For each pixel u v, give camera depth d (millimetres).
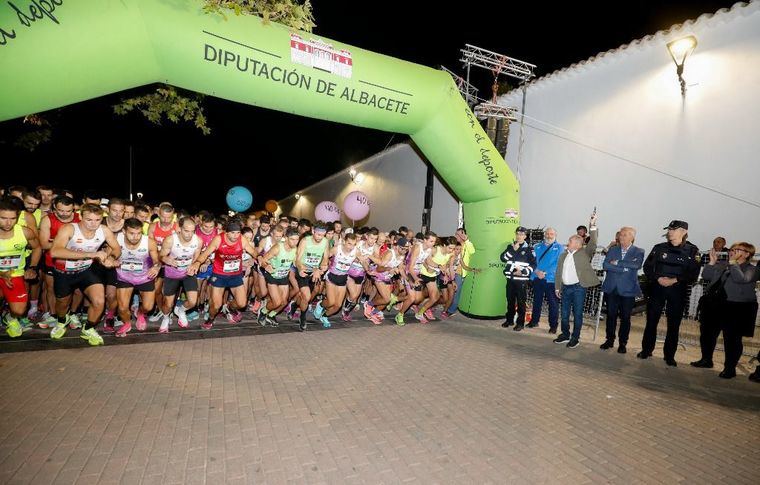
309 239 5602
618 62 8219
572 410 3721
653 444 3195
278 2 4840
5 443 2697
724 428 3518
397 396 3812
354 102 5398
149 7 3930
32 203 4961
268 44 4602
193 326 5668
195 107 6957
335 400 3656
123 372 3934
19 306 4492
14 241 4277
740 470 2898
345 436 3072
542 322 7301
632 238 5449
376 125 5941
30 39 3424
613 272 5559
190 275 5062
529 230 9312
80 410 3180
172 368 4117
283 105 5094
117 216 4574
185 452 2740
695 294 6883
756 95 6414
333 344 5277
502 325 6805
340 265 5879
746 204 6500
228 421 3174
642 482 2707
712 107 6887
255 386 3836
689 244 5023
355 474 2633
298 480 2535
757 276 4539
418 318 6910
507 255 6625
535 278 6695
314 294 6438
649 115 7707
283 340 5316
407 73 5723
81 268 4445
